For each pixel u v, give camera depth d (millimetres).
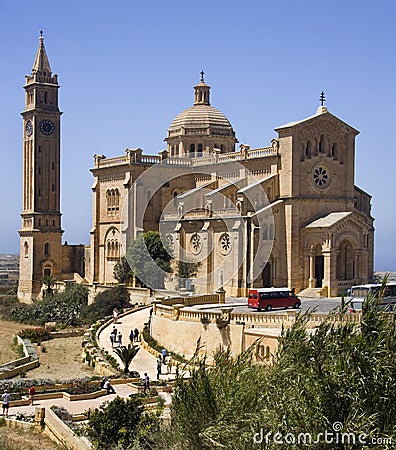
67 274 149125
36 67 150875
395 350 27359
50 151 150000
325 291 96125
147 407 50062
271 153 104500
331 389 26016
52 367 72062
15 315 118375
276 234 100875
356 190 110250
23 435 44438
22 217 151125
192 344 67562
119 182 125562
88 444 38438
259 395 27531
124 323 88312
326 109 105125
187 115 131625
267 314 63625
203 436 27344
